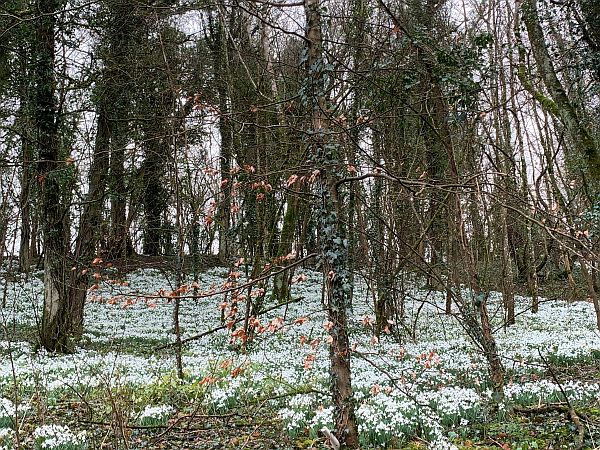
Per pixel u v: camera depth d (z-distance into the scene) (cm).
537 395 973
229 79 1538
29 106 1703
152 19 1184
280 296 2792
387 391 944
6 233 1339
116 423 734
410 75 783
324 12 789
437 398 962
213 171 674
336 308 629
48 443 715
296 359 1548
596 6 1151
